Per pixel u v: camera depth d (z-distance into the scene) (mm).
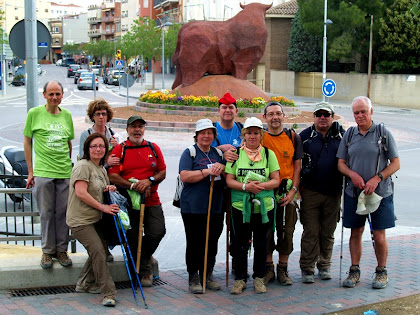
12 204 10359
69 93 44625
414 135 22734
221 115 6348
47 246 5863
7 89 47219
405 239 8227
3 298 5551
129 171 5934
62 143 5879
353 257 6215
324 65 34156
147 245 6074
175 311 5293
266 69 49250
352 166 6047
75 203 5508
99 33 122562
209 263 6055
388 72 37438
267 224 5867
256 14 25859
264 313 5273
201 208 5871
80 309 5262
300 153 6207
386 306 5441
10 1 96188
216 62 25719
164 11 69562
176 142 18812
